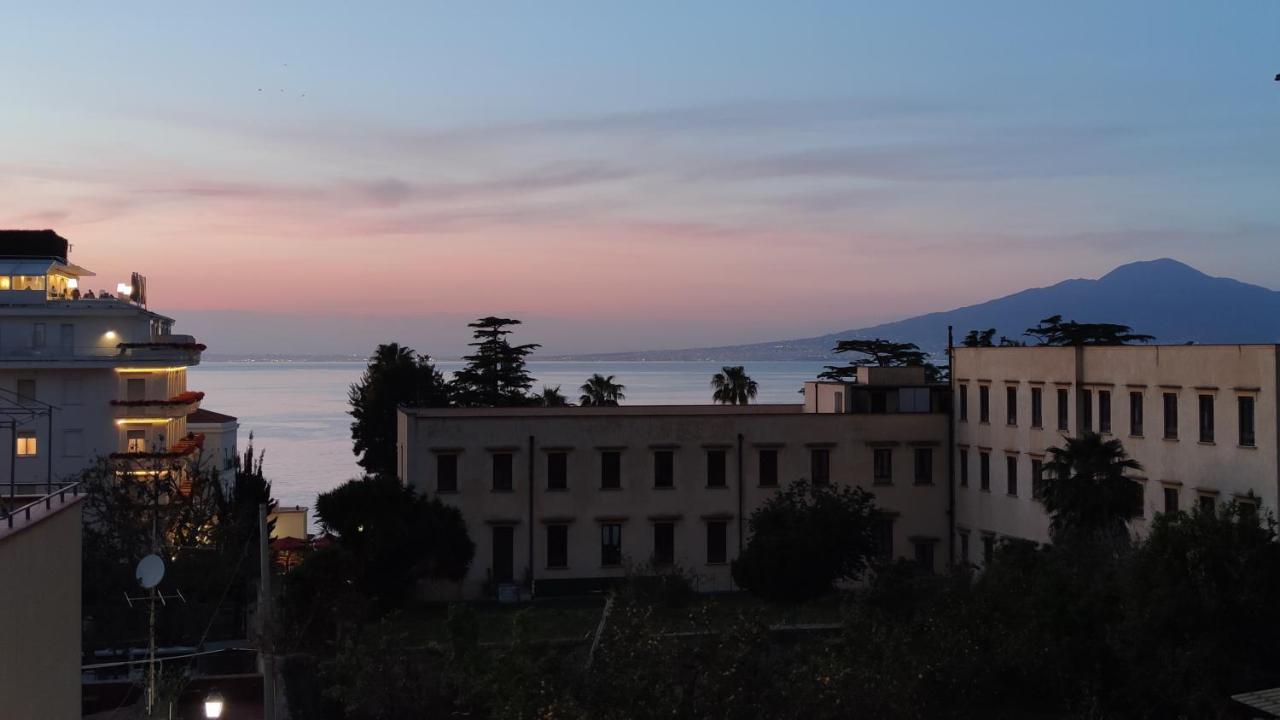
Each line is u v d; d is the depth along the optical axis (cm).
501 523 6431
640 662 2730
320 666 4350
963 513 6750
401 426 7062
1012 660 3994
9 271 8619
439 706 3734
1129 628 3697
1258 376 4744
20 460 8144
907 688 3089
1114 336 11569
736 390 12288
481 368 11856
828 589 5503
